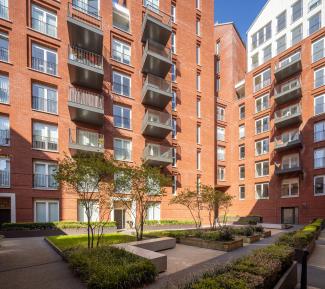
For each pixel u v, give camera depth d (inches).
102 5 884.6
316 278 298.2
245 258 245.4
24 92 712.4
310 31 1114.7
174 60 1061.1
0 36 702.5
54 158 740.7
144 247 402.0
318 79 1047.0
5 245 464.4
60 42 787.4
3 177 666.8
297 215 1075.3
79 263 280.7
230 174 1369.3
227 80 1455.5
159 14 1023.6
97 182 400.2
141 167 485.4
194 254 408.8
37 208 706.2
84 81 813.9
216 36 1541.6
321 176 991.0
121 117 900.0
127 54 946.1
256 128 1301.7
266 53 1322.6
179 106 1056.2
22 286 250.7
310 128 1045.8
